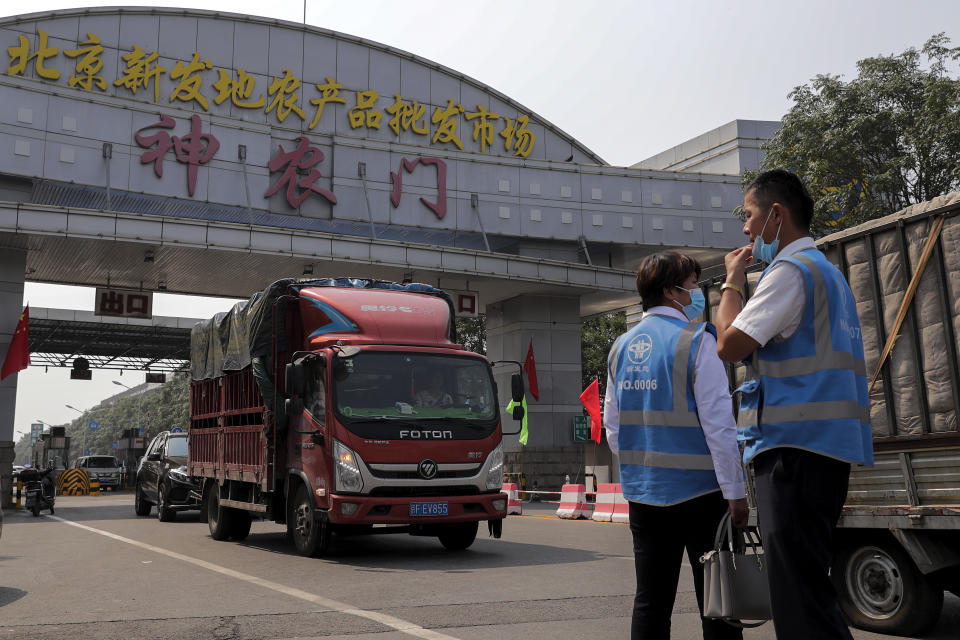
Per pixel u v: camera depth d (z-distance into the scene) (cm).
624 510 1549
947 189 2056
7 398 2080
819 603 243
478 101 3020
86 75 2442
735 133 3359
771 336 256
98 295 2448
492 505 934
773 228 275
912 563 526
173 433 1778
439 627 532
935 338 523
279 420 994
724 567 281
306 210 2588
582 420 2745
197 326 1430
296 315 1038
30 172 2205
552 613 582
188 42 2609
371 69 2864
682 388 310
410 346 972
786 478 249
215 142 2478
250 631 521
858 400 254
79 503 2667
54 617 582
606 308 3125
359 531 979
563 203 2911
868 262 574
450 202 2770
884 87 2153
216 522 1216
